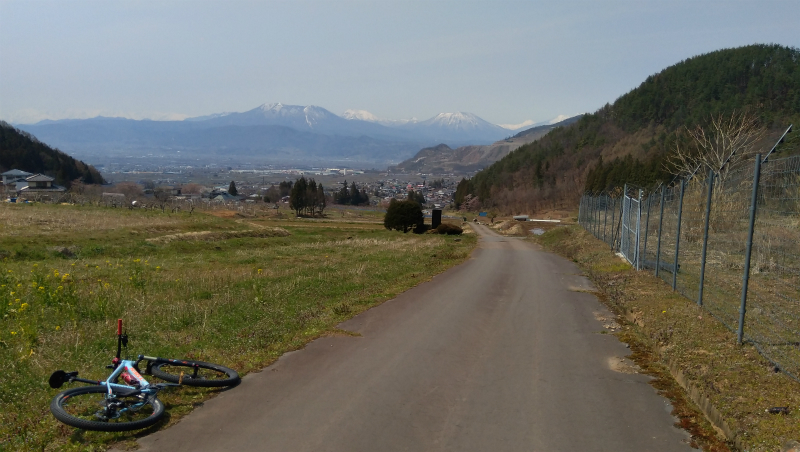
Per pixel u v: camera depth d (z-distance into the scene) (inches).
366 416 195.9
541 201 3565.5
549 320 363.3
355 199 5216.5
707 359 247.8
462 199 4736.7
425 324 345.7
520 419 195.5
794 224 278.2
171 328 326.0
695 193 553.0
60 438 173.2
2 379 220.5
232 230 1314.0
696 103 3956.7
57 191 2844.5
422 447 171.9
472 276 583.8
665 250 601.3
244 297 428.1
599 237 975.6
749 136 941.2
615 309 402.3
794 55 3880.4
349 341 300.8
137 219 1245.1
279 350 279.4
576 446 174.6
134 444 171.2
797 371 220.5
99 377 229.0
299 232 1648.6
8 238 823.1
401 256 790.5
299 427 185.6
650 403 213.6
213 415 195.3
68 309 349.4
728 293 374.0
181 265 698.2
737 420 183.8
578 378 243.1
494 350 287.6
